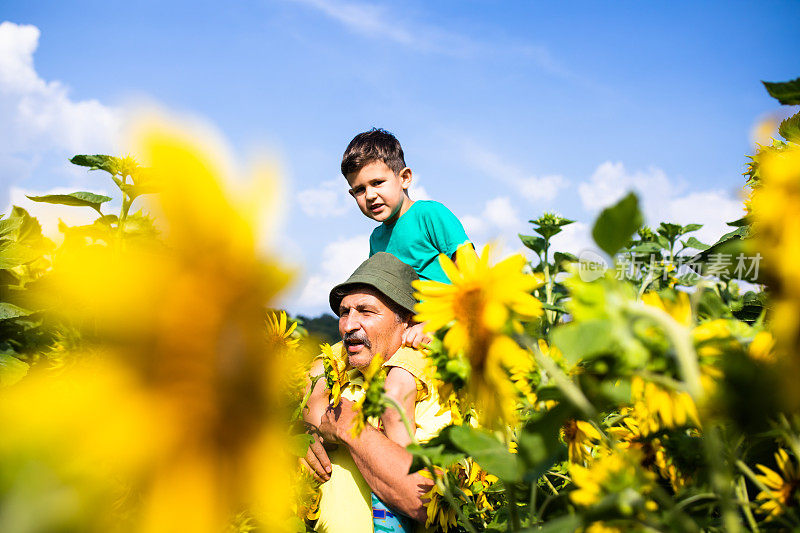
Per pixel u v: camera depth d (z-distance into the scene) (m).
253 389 0.27
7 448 0.23
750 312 0.87
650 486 0.53
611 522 0.51
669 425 0.54
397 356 1.64
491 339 0.61
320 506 1.64
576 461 0.82
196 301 0.26
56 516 0.23
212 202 0.26
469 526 0.83
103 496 0.24
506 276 0.61
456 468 1.39
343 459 1.68
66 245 0.38
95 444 0.24
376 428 1.60
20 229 1.02
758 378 0.46
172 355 0.26
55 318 0.72
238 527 0.33
